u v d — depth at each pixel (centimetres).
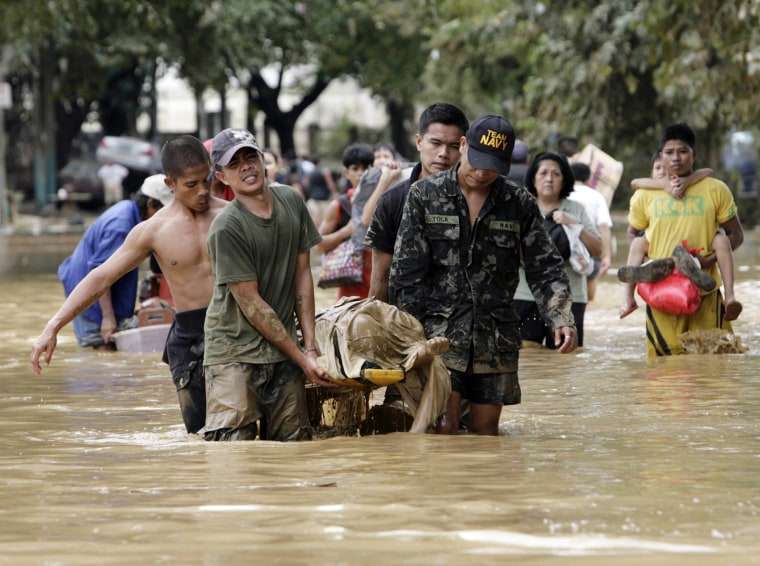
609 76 7344
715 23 4988
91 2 7775
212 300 1705
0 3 7588
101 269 1786
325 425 1730
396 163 2575
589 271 2744
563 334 1733
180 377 1773
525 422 1791
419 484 1297
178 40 10394
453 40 9344
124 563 996
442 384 1681
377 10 11331
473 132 1677
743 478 1314
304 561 992
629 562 973
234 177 1672
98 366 2603
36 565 995
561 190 2794
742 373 2281
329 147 18112
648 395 2039
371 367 1636
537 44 8088
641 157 7962
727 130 7488
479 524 1102
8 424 1853
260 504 1205
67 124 13612
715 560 978
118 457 1532
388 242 1798
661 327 2581
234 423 1670
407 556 999
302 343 1748
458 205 1709
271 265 1688
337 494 1248
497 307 1730
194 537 1075
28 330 3300
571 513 1143
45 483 1353
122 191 12619
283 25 11631
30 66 10981
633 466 1395
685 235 2564
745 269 4816
